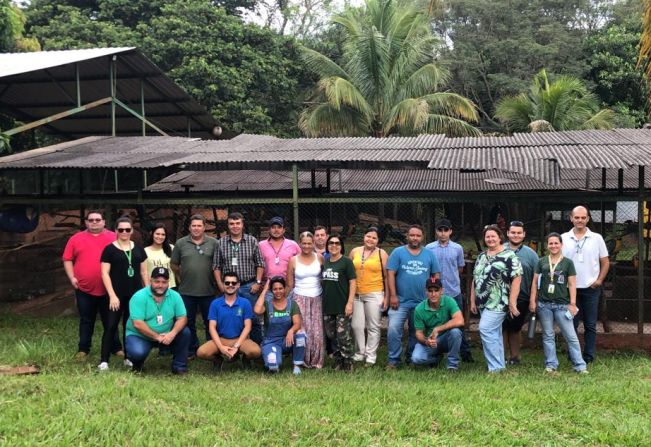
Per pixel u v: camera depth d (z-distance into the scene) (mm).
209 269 8344
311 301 8016
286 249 8289
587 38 31281
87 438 5367
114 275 7832
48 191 15602
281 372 7855
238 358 8297
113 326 7660
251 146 11711
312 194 11148
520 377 7531
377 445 5422
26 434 5363
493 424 5906
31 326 10797
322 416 5984
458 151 10438
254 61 27125
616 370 8016
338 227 12172
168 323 7516
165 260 8516
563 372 7898
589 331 8422
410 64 25547
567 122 25625
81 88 16219
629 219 14570
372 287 8281
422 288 8047
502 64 31734
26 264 12820
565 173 11953
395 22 25484
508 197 9633
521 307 8047
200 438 5367
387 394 6652
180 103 17312
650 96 14625
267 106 28547
